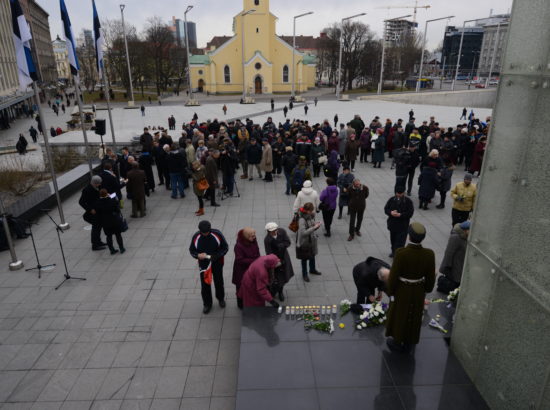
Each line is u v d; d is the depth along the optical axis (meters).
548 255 3.17
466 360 4.53
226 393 4.80
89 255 8.43
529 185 3.40
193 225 10.03
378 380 4.44
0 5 44.50
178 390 4.84
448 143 14.82
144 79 79.56
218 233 6.27
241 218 10.47
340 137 16.30
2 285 7.25
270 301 5.55
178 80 75.38
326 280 7.28
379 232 9.48
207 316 6.30
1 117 38.59
